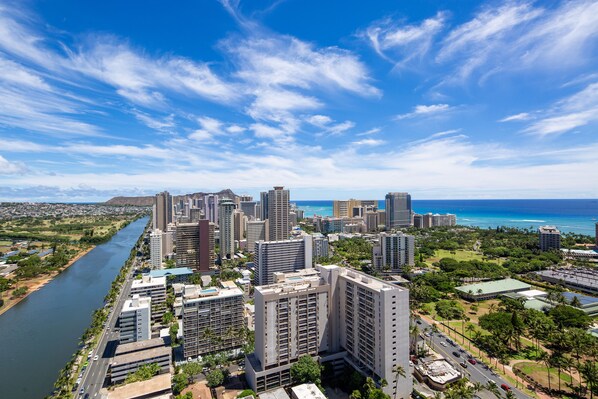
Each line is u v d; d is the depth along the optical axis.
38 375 188.75
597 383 147.00
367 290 160.00
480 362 185.75
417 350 192.12
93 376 185.38
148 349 191.38
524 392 158.25
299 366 160.62
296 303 171.75
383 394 139.00
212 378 167.25
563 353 193.50
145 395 156.12
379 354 151.88
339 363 175.00
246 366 176.50
